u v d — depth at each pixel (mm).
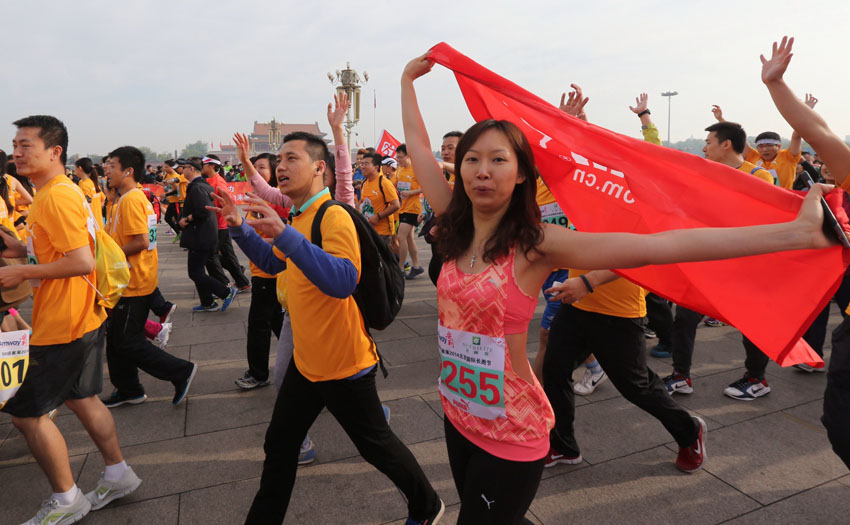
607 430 3398
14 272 2301
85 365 2578
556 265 1494
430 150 2119
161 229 15922
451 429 1712
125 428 3527
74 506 2531
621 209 2086
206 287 6332
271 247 2250
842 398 1987
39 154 2471
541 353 3646
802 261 1641
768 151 5793
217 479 2939
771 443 3219
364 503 2699
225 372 4508
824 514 2559
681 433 2812
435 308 6531
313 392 2211
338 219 2117
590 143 2152
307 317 2137
